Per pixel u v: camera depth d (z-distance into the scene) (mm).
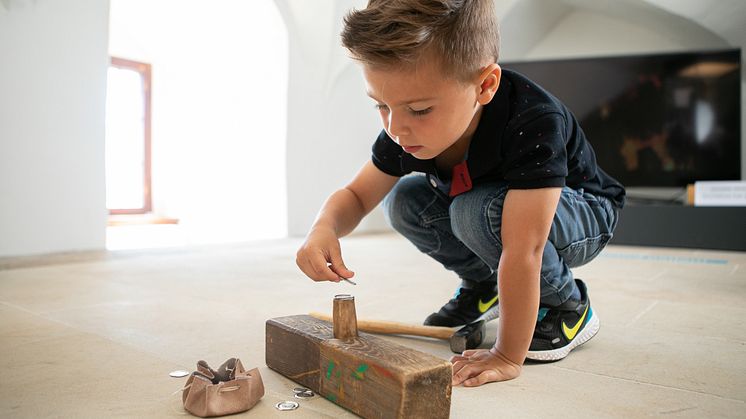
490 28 818
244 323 1343
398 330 1164
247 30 4398
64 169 2787
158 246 3463
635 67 4270
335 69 4207
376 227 4656
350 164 4527
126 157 6359
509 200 889
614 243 3559
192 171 5488
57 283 1948
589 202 1094
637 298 1691
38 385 896
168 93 5945
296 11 3916
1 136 2576
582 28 5062
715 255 2984
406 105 781
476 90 823
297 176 4121
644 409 812
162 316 1418
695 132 4180
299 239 3822
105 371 969
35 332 1242
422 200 1206
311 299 1671
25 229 2670
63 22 2742
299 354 887
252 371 815
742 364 1030
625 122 4320
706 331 1278
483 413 788
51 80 2721
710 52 4109
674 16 4152
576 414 790
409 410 681
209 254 2879
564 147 907
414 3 738
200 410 764
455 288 1881
